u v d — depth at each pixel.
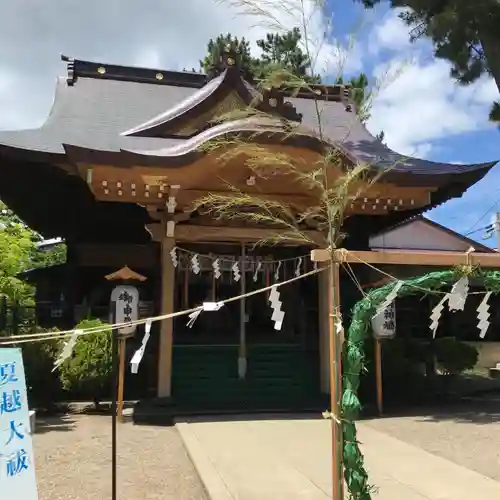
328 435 8.23
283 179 10.55
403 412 10.56
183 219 11.46
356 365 3.69
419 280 3.76
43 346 10.16
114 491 4.63
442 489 5.57
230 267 12.98
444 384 12.33
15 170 11.90
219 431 8.52
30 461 3.39
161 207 11.41
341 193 4.25
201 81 16.52
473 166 11.50
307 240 5.73
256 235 11.66
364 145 13.43
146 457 7.01
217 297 13.33
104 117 14.20
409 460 6.76
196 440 7.84
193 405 10.77
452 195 12.66
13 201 13.59
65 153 10.50
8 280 12.45
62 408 10.48
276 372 12.02
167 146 12.22
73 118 13.81
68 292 13.78
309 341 12.63
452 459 6.95
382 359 11.73
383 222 14.04
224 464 6.49
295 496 5.31
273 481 5.81
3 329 11.19
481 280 3.81
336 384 3.75
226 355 12.17
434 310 3.77
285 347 12.52
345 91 15.62
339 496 3.64
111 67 15.95
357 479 3.55
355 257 3.84
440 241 18.38
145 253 13.66
